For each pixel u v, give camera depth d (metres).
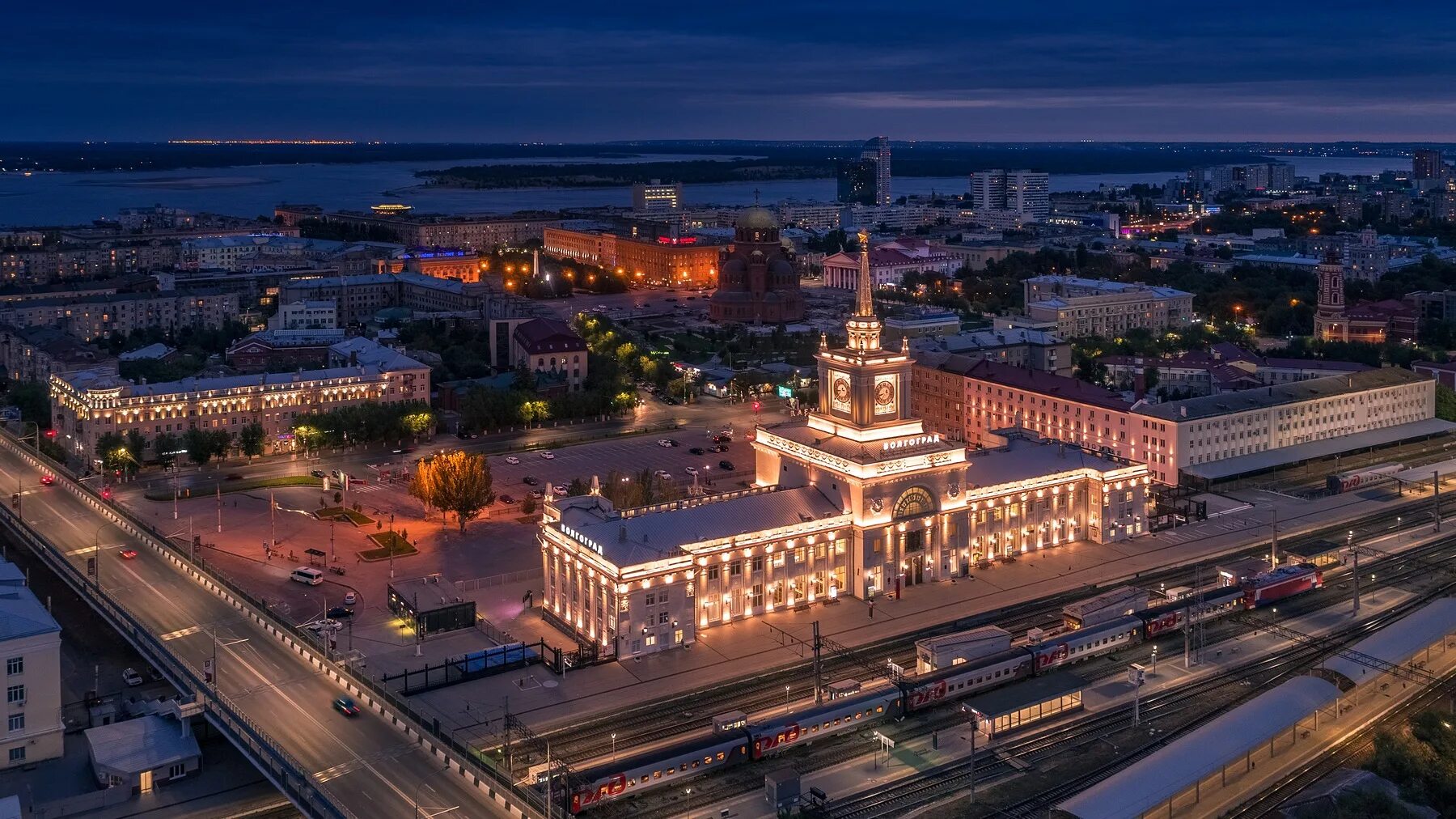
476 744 183.88
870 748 186.00
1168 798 156.25
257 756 168.38
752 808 169.12
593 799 167.50
